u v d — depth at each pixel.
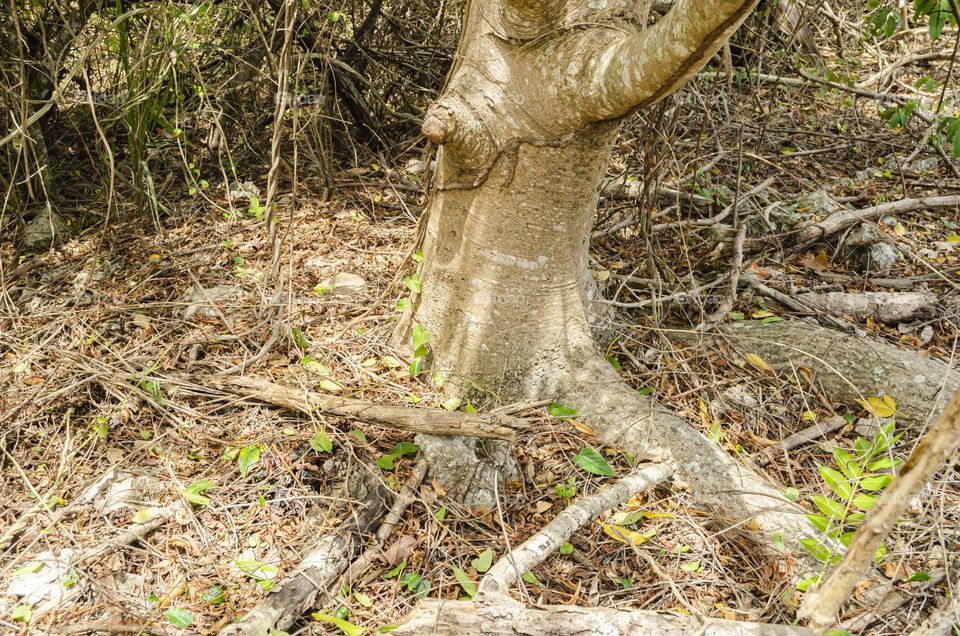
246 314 3.53
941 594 2.41
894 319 3.79
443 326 3.14
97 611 2.30
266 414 2.96
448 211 3.00
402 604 2.38
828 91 6.18
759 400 3.27
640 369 3.37
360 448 2.81
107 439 2.87
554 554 2.56
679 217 4.18
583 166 2.78
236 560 2.45
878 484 2.35
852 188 4.87
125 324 3.45
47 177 4.39
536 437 2.99
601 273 3.83
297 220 4.30
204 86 4.22
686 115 5.19
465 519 2.64
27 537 2.51
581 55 2.54
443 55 5.39
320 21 4.44
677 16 2.16
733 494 2.71
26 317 3.47
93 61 4.70
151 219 4.36
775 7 5.25
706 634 2.14
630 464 2.90
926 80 4.81
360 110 5.09
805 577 2.44
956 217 4.67
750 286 3.87
